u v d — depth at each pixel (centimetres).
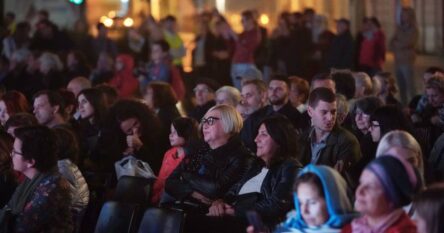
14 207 783
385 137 718
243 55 2036
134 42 2316
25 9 2894
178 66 2175
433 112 1127
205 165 879
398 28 2097
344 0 3111
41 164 778
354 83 1200
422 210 547
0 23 2464
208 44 2158
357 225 578
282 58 2155
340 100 1020
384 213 564
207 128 882
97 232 838
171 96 1244
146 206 913
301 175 597
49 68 1681
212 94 1269
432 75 1209
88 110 1139
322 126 899
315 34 2188
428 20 3203
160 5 3031
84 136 1123
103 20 2441
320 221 591
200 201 869
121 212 833
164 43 1786
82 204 877
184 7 3064
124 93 1789
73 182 867
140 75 1803
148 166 1012
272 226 778
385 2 3231
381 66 2030
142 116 1070
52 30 2184
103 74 1812
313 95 906
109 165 1067
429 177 826
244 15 2050
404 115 881
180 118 974
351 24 3058
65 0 2844
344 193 593
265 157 812
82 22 2509
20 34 2158
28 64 1780
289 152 807
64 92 1130
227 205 837
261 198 817
